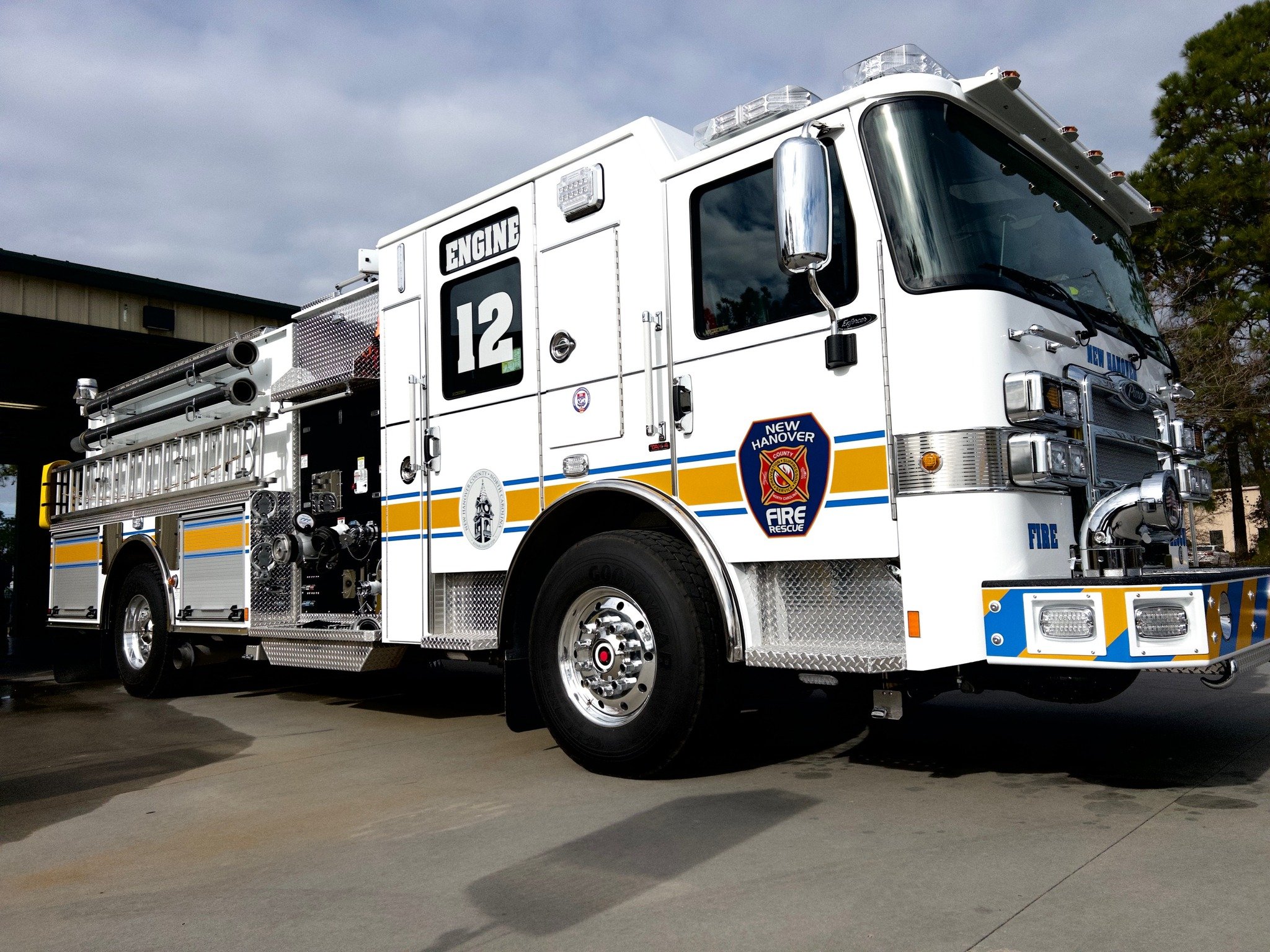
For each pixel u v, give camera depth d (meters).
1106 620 3.14
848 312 3.70
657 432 4.32
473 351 5.22
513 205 5.07
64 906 2.97
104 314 12.50
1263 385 20.09
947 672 3.73
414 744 5.28
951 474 3.43
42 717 6.93
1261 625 3.54
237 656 7.54
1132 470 4.20
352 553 6.13
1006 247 3.84
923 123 3.72
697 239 4.24
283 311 14.38
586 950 2.43
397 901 2.84
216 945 2.60
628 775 4.20
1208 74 22.44
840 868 2.93
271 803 4.10
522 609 4.73
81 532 9.08
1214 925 2.42
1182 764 4.19
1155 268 22.72
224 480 7.30
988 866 2.89
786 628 3.92
